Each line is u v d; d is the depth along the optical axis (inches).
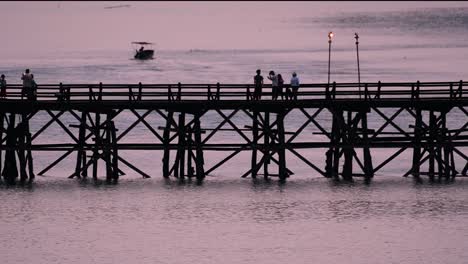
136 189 6776.6
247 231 5856.3
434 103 6924.2
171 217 6127.0
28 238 5703.7
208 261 5329.7
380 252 5487.2
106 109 6894.7
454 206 6363.2
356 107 6919.3
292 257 5398.6
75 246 5570.9
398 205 6387.8
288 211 6264.8
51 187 6825.8
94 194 6653.5
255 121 6879.9
